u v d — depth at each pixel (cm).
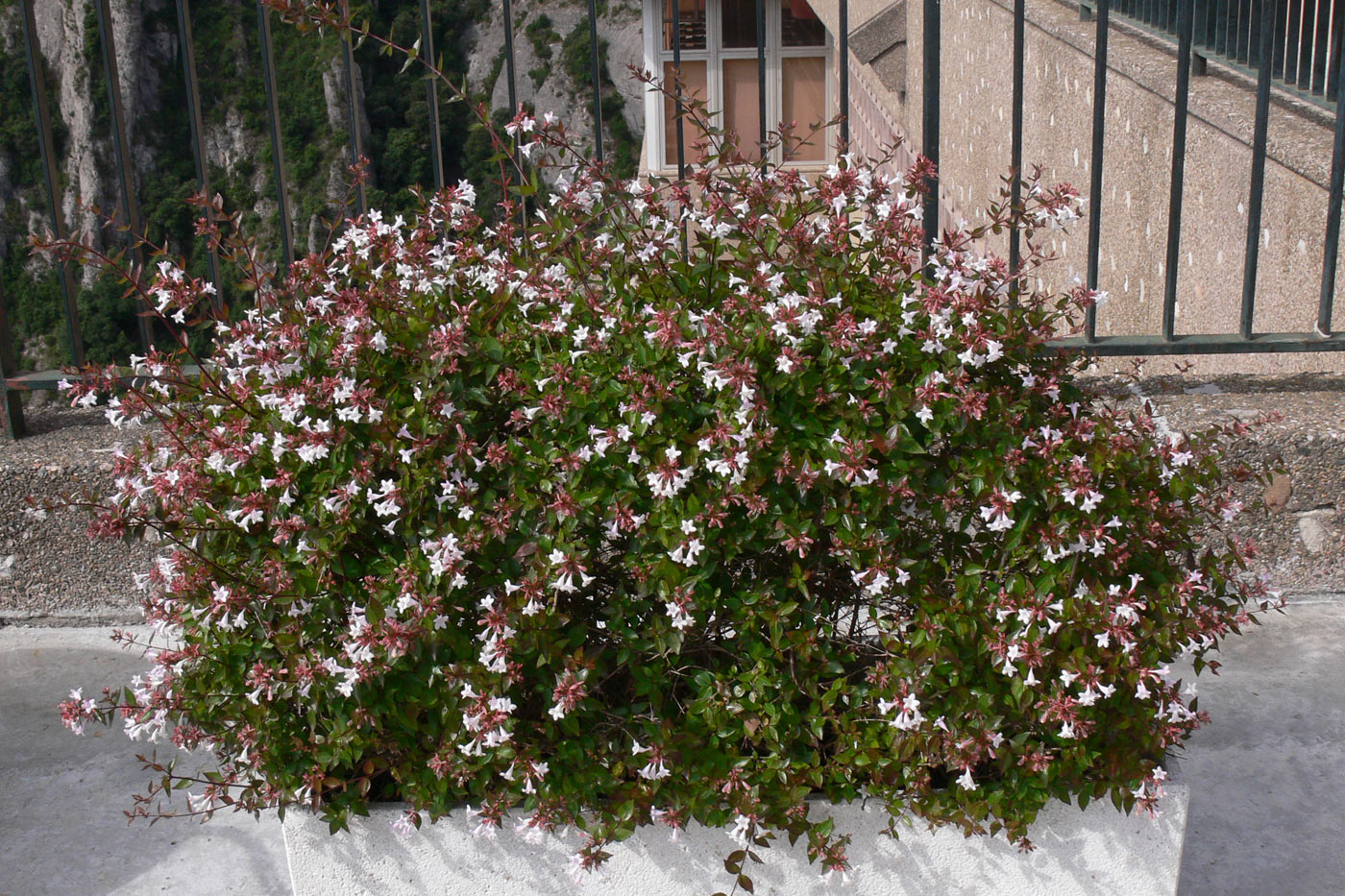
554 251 195
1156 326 429
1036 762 179
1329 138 344
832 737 197
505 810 186
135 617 325
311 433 178
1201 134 397
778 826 185
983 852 190
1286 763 261
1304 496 306
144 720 192
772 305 175
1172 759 197
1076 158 512
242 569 195
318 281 200
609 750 188
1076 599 177
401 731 189
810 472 176
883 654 198
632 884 195
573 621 195
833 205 192
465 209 204
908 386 178
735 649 196
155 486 191
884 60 882
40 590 323
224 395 189
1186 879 229
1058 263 551
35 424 342
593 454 182
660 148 1266
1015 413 184
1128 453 186
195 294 195
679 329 179
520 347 197
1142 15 498
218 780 197
